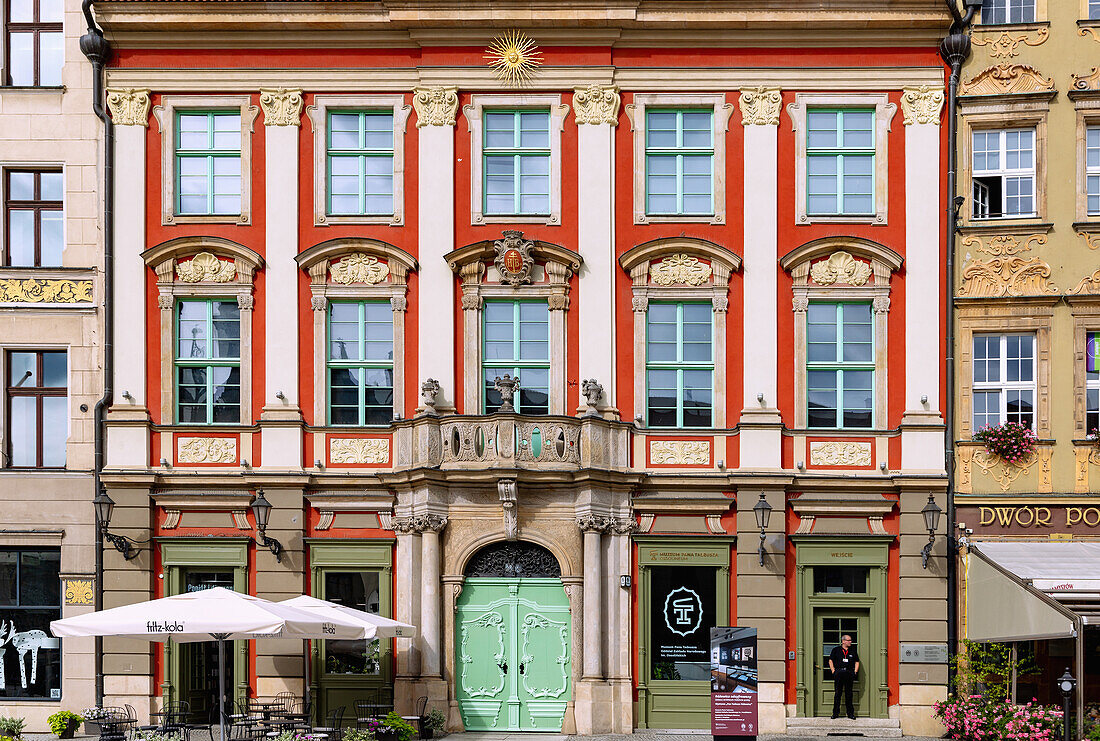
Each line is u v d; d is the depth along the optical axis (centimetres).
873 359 2366
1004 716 2094
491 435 2277
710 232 2391
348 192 2422
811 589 2323
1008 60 2383
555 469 2272
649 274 2388
